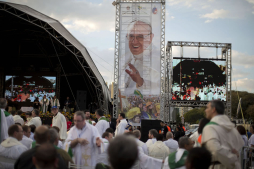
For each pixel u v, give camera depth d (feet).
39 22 75.20
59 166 11.39
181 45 86.69
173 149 26.50
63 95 102.01
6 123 22.17
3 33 88.99
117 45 69.67
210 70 86.17
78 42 77.61
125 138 6.59
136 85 68.23
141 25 68.85
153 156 22.29
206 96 85.66
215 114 13.71
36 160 8.75
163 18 69.46
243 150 20.90
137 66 68.49
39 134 12.71
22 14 71.46
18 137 17.94
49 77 95.14
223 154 12.34
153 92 68.08
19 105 92.27
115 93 69.92
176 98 85.92
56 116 31.12
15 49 97.66
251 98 149.07
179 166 14.55
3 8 69.92
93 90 96.63
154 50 68.59
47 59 99.45
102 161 19.21
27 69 95.25
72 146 16.71
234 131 13.53
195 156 8.97
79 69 94.89
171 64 86.94
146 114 67.67
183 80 86.12
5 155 17.22
